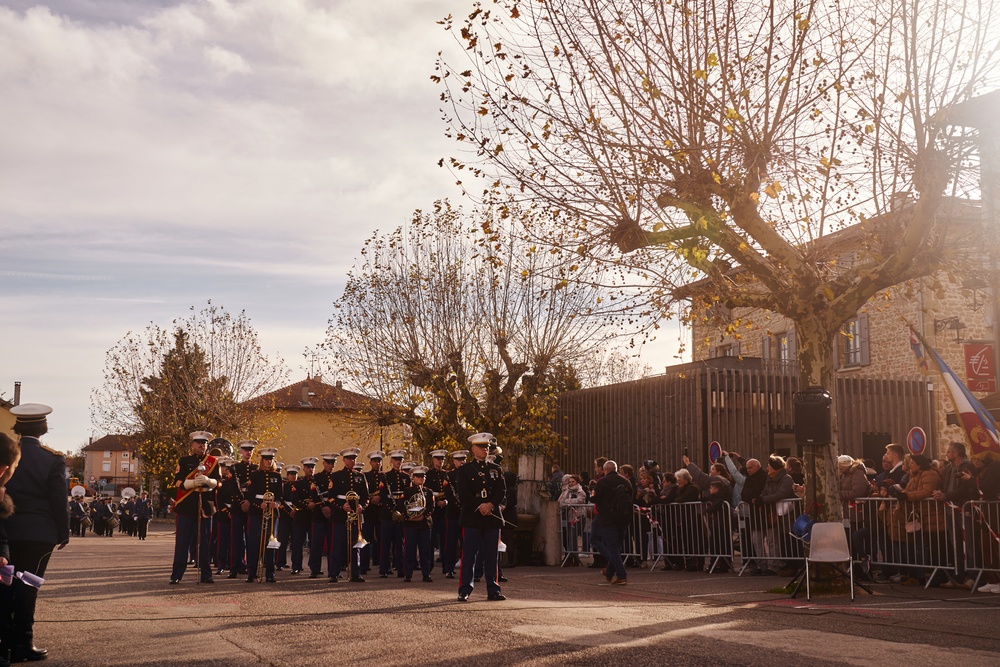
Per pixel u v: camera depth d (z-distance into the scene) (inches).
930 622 378.0
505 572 711.7
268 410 2062.0
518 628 353.4
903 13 470.6
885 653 296.2
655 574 666.2
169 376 1951.3
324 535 676.1
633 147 513.3
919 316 1042.7
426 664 273.0
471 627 356.5
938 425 1041.5
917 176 487.2
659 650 298.0
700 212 500.4
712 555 660.7
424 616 394.3
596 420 1138.7
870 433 1021.2
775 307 520.4
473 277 1087.0
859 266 520.7
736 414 1014.4
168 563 831.1
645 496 729.6
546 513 798.5
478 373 1083.3
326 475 662.5
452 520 678.5
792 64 495.2
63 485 299.0
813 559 469.1
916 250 494.0
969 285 529.7
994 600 461.4
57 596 488.4
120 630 350.0
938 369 559.2
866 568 560.7
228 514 669.9
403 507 641.0
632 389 1089.4
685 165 500.7
